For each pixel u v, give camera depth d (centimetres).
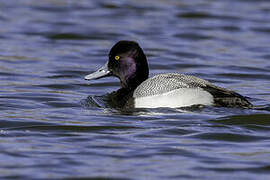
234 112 1216
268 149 1009
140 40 2219
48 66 1823
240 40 2239
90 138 1067
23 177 870
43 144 1027
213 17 2589
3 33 2255
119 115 1239
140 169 911
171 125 1152
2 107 1306
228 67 1844
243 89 1550
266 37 2291
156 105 1267
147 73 1403
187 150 1002
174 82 1284
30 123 1166
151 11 2698
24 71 1739
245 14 2638
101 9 2728
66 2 2841
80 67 1830
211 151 1000
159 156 970
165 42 2194
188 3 2848
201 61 1931
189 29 2391
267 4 2853
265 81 1672
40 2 2822
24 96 1424
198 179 874
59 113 1262
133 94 1324
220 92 1256
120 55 1395
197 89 1262
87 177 875
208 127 1137
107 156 967
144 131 1113
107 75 1414
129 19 2553
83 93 1495
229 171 905
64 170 902
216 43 2198
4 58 1903
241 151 1000
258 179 874
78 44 2167
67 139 1060
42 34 2270
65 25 2416
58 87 1554
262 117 1188
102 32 2309
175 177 880
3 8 2667
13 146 1013
